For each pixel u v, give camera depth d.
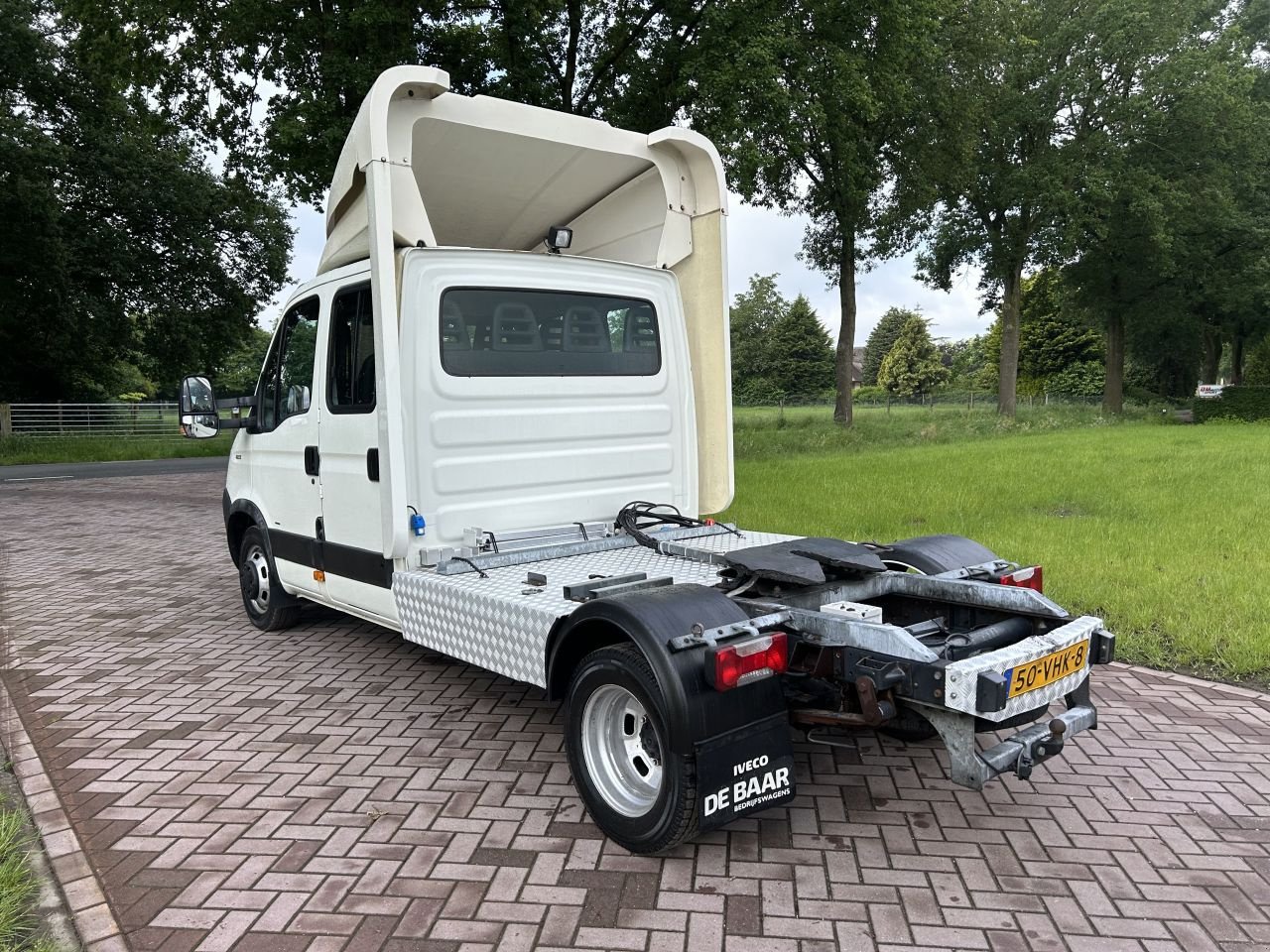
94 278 29.00
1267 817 3.55
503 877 3.14
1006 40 24.86
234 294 31.25
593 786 3.39
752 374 80.25
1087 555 7.84
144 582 8.38
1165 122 30.42
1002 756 3.06
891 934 2.78
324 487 5.10
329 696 5.09
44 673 5.59
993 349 73.00
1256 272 32.31
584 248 6.08
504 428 4.70
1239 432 25.03
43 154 23.88
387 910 2.94
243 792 3.86
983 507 10.83
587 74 16.28
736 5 14.56
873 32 17.97
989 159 31.02
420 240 4.38
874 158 22.48
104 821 3.61
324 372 5.02
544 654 3.48
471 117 4.45
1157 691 4.98
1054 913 2.89
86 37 15.33
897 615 4.23
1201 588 6.68
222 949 2.75
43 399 32.62
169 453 28.08
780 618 3.32
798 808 3.66
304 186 14.59
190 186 28.98
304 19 13.38
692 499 5.66
